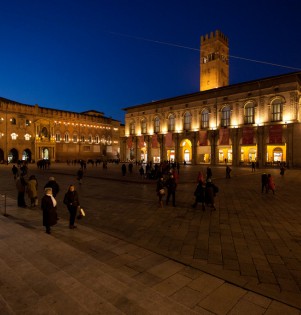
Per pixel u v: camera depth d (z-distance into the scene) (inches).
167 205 569.0
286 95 1909.4
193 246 320.5
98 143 3722.9
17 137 2859.3
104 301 190.2
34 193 558.3
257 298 201.6
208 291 211.5
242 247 316.2
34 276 229.9
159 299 195.0
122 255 288.4
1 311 175.8
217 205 567.2
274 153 2001.7
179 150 2608.3
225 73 3211.1
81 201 615.5
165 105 2770.7
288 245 323.0
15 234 356.2
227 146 2257.6
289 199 638.5
